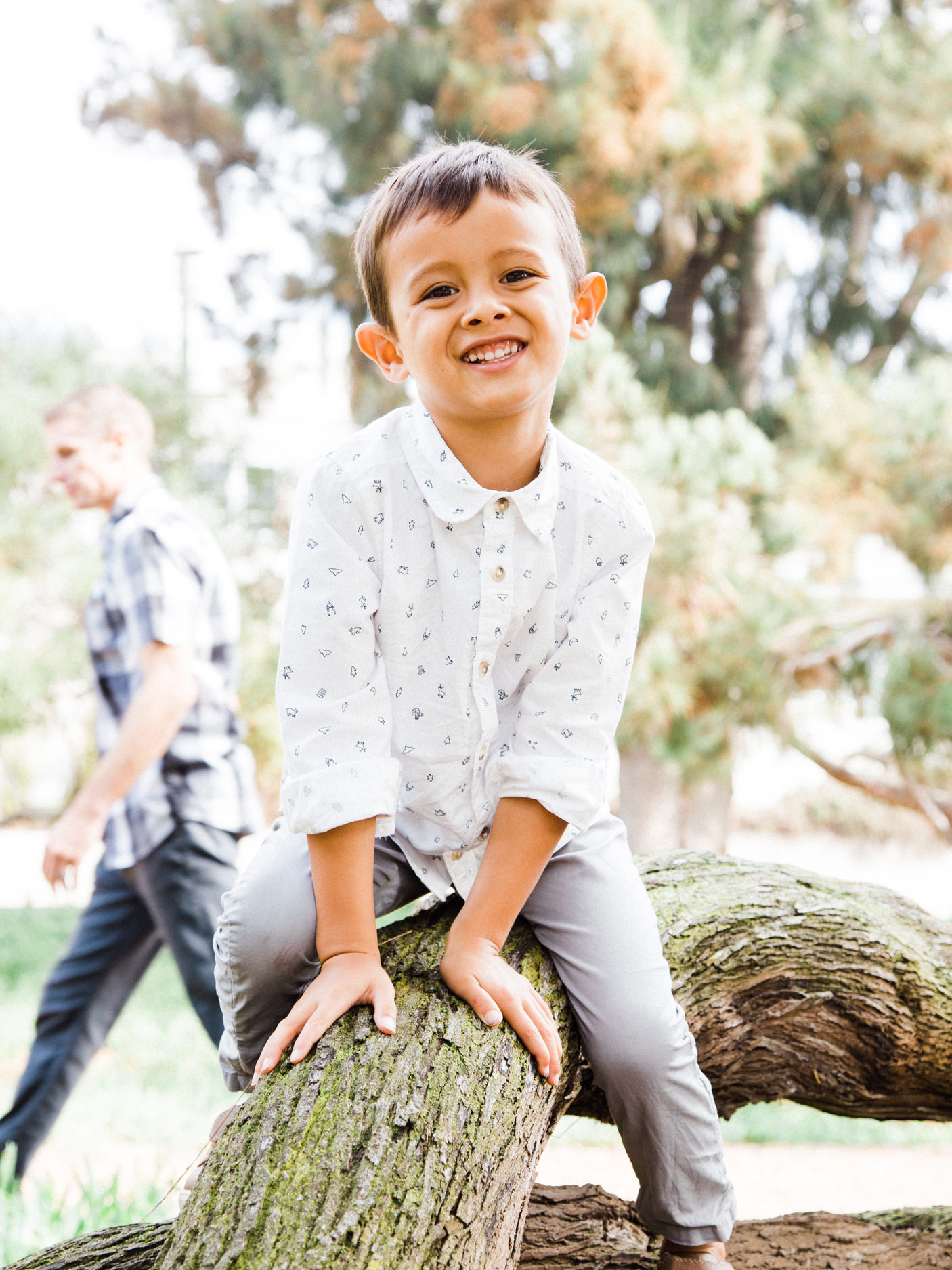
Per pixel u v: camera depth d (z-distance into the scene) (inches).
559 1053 63.2
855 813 501.7
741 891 88.0
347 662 65.7
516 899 65.2
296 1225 51.4
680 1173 67.7
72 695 377.7
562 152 311.0
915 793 324.2
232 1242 51.2
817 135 346.9
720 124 293.7
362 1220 51.8
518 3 312.2
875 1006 85.2
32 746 417.1
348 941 62.9
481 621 66.9
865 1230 86.4
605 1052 66.4
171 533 120.0
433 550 67.5
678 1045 66.6
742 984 82.6
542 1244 78.6
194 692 117.3
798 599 285.6
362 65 345.4
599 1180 149.2
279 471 392.8
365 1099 56.5
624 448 265.7
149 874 118.1
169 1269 51.3
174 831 117.6
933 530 281.1
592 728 67.6
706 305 412.5
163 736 115.3
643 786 378.0
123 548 119.3
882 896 92.4
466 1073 58.9
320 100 355.3
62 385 344.2
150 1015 229.1
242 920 67.2
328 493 67.5
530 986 64.2
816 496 287.0
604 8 289.0
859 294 406.9
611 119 291.1
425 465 67.1
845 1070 88.1
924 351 412.8
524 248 62.5
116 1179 116.6
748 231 389.4
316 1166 53.7
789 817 529.0
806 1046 86.7
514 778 65.8
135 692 121.8
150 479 124.7
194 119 408.2
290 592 67.2
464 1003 62.6
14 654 342.6
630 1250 78.6
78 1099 174.2
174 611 116.8
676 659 265.4
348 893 63.4
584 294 71.1
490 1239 56.7
